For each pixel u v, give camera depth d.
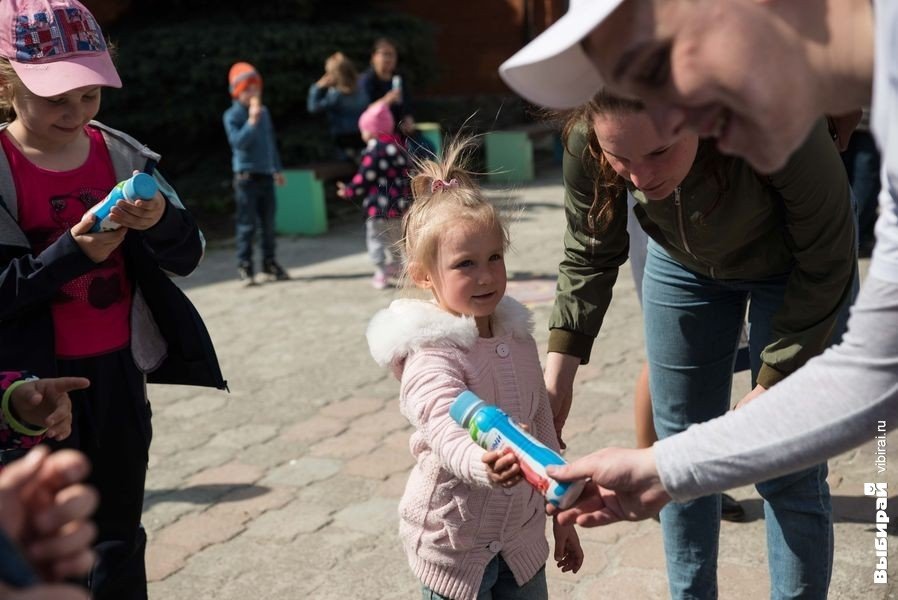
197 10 13.80
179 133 13.36
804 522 2.79
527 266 8.70
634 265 3.19
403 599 3.61
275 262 8.98
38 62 2.66
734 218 2.53
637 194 2.67
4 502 1.21
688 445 1.81
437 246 2.59
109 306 2.86
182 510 4.41
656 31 1.48
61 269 2.63
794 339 2.55
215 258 10.23
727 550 3.80
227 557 3.98
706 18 1.46
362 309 7.76
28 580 1.10
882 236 1.63
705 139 2.43
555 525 2.81
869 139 7.49
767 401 1.75
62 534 1.24
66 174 2.81
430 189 2.76
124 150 2.92
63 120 2.72
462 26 18.59
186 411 5.68
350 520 4.23
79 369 2.82
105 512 2.91
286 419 5.46
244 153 8.65
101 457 2.88
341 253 10.01
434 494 2.62
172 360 3.02
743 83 1.46
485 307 2.60
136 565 2.97
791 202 2.42
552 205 11.66
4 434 2.41
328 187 13.23
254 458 4.95
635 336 6.46
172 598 3.70
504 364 2.64
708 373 2.91
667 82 1.51
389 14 14.82
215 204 12.68
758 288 2.76
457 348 2.57
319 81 12.72
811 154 2.36
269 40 12.99
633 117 2.19
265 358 6.62
